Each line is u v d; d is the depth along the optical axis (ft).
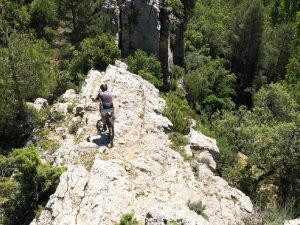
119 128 75.20
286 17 261.44
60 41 148.97
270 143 88.74
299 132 88.33
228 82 183.93
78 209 55.26
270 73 212.84
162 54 148.87
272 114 110.42
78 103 86.63
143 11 141.18
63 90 114.73
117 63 116.57
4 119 94.79
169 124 83.56
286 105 112.57
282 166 88.99
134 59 133.28
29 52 96.32
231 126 108.68
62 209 54.85
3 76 92.07
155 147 72.95
